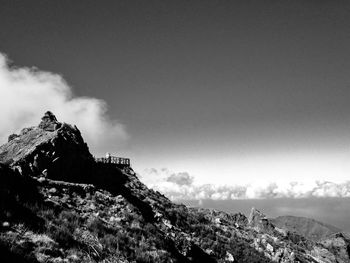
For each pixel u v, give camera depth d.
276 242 62.75
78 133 39.12
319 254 79.19
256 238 55.34
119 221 24.06
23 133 35.41
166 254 22.33
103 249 18.23
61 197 23.72
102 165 43.31
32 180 23.97
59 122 36.47
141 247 21.23
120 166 51.31
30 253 14.05
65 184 26.00
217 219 56.22
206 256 33.16
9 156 29.80
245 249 44.47
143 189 45.28
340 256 102.25
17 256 13.40
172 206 46.00
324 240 116.31
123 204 28.39
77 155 33.78
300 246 79.94
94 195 26.94
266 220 80.62
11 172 22.66
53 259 14.66
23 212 17.81
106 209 25.45
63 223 18.84
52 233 16.88
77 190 26.50
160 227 31.45
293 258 51.59
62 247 16.20
